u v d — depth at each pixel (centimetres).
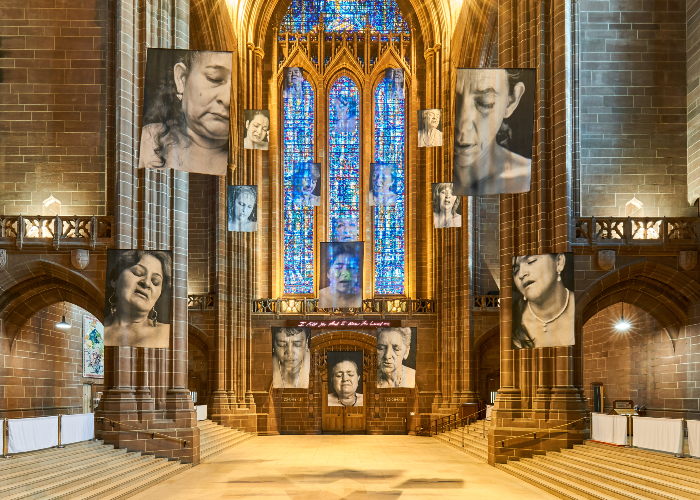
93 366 3459
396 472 2414
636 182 2630
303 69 4575
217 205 3962
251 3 4269
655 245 2473
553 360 2458
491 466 2552
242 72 4172
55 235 2511
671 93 2662
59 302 2975
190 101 1778
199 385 4038
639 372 2848
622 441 2073
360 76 4569
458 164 1811
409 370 3431
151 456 2442
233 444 3416
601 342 3141
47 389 2967
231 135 4056
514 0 2686
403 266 4441
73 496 1694
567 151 2477
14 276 2538
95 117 2655
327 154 4528
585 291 2489
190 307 3888
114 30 2661
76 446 2223
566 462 2147
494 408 2591
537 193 2545
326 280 3253
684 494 1538
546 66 2552
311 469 2497
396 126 4553
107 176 2606
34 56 2669
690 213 2608
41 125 2653
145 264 2019
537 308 2022
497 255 4028
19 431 1869
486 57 3641
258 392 4141
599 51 2681
